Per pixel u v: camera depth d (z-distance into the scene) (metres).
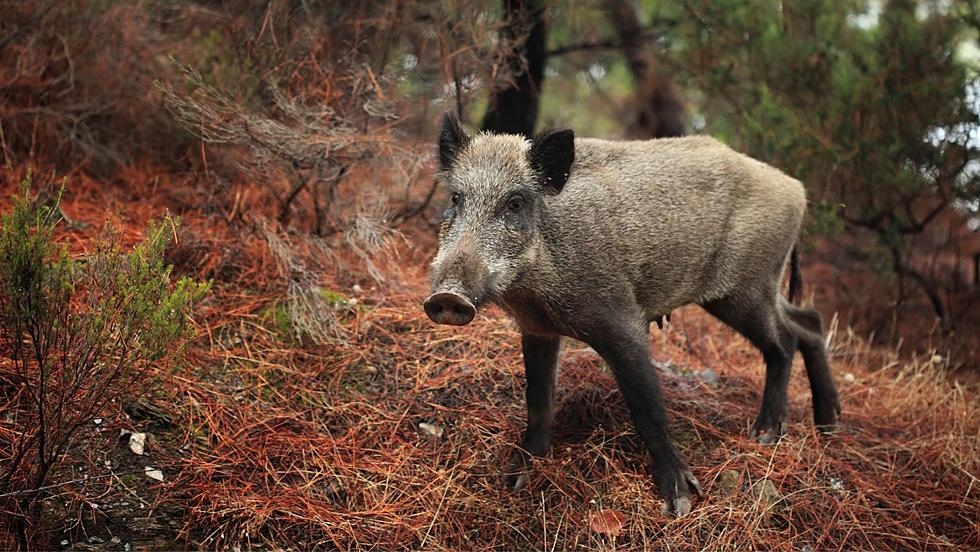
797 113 7.74
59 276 3.88
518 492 4.70
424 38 6.93
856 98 7.34
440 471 4.71
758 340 5.31
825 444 5.34
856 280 8.77
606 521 4.45
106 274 4.02
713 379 6.06
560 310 4.50
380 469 4.66
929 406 6.10
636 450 5.01
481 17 6.76
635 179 4.85
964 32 8.63
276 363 5.20
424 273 6.60
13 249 3.68
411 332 5.72
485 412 5.19
